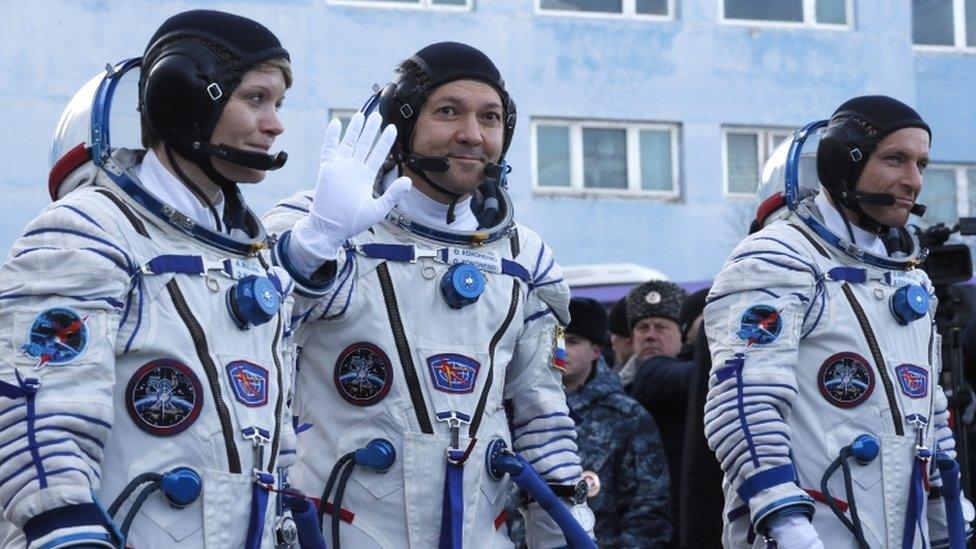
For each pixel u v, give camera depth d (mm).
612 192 15586
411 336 3842
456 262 3904
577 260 15523
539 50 15297
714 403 4336
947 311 5641
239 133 3363
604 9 15586
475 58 3955
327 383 3857
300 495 3488
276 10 14281
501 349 3955
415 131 3930
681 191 15750
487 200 4086
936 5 16297
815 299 4387
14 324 3094
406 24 14727
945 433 4672
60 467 3027
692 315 6352
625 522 5508
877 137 4512
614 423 5598
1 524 3320
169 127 3330
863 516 4340
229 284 3338
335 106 14438
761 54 15852
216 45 3346
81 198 3227
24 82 13617
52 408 3053
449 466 3816
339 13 14508
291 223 3871
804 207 4512
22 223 13500
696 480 5336
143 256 3232
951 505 4543
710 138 15734
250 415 3316
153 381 3211
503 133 4055
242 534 3307
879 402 4379
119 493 3174
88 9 13773
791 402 4301
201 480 3236
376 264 3855
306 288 3602
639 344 6500
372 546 3799
